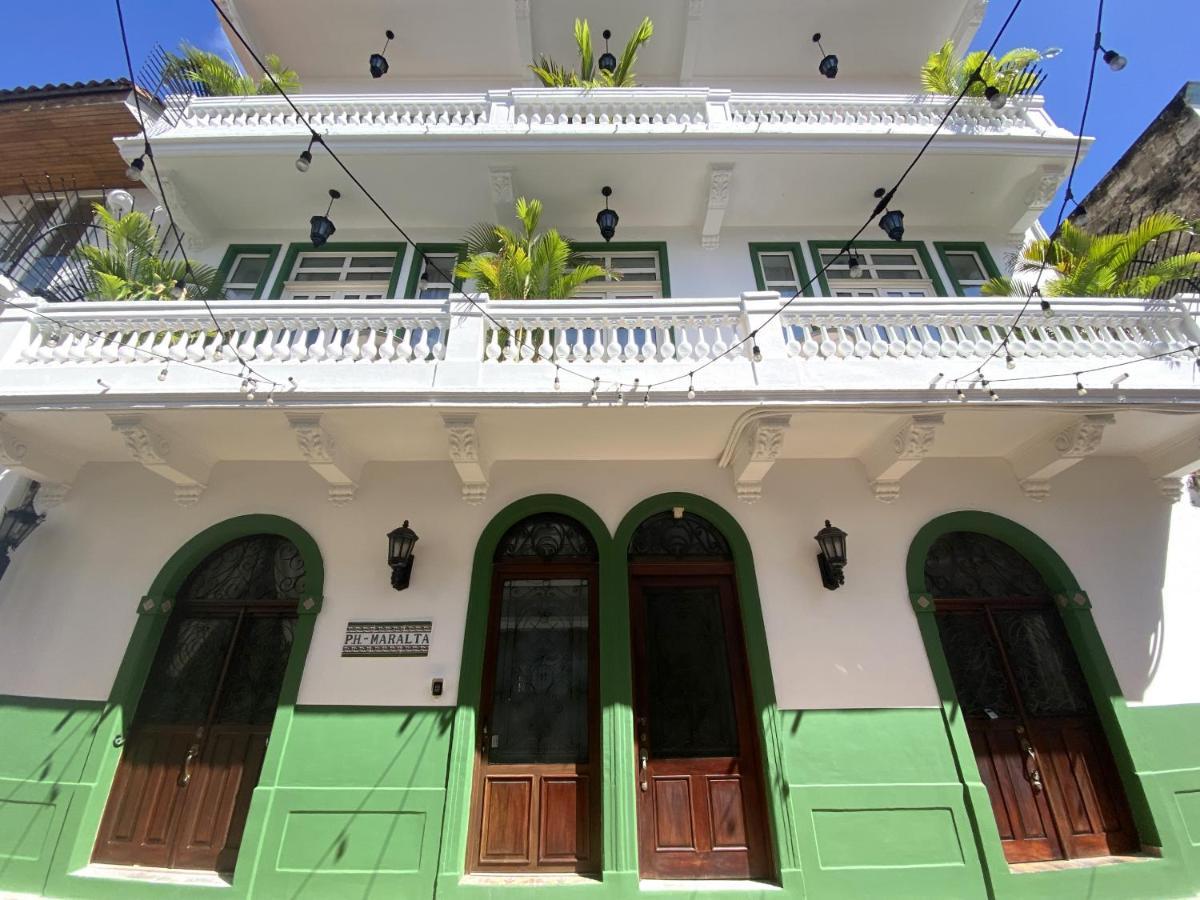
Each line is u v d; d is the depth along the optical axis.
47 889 4.38
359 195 7.10
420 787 4.65
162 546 5.58
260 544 5.80
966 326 5.46
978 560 5.78
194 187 6.96
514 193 7.05
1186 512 5.86
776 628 5.25
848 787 4.68
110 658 5.17
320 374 4.97
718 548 5.74
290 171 6.77
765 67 9.48
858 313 5.38
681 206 7.37
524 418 5.11
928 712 4.98
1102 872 4.50
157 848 4.73
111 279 6.04
